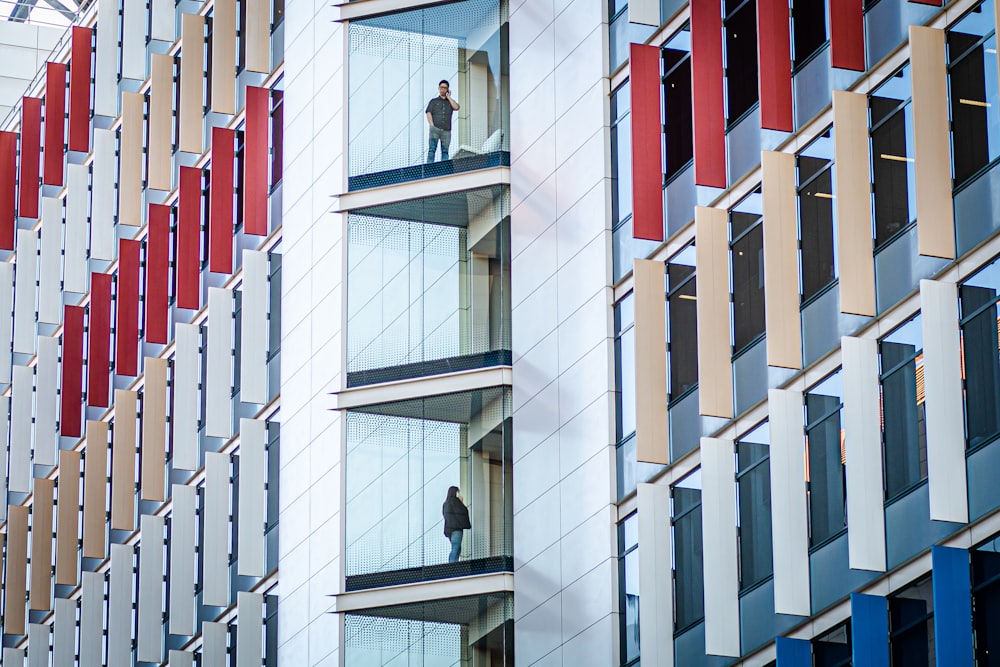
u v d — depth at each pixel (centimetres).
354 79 4034
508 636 3606
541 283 3731
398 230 3909
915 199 2933
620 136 3669
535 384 3694
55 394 5269
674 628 3388
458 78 3928
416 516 3741
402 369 3828
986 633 2883
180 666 4531
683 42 3619
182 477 4728
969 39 3036
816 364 3216
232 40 4662
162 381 4716
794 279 3178
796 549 3088
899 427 3053
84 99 5269
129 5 5009
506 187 3831
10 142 5478
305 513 4022
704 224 3334
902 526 3022
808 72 3322
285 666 3988
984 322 2950
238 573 4262
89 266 5550
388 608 3725
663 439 3356
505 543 3647
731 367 3372
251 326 4381
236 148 4706
